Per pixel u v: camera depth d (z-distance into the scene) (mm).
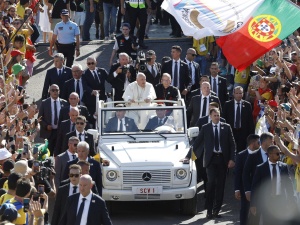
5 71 55969
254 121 59719
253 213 43969
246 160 45656
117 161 50719
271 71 59469
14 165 38781
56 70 64250
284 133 47125
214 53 78312
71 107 56000
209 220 50594
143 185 50156
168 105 56375
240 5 50281
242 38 50062
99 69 63156
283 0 49969
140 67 63469
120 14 88438
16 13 73938
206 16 50625
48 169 42094
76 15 86875
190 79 64625
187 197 50406
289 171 46250
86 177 38219
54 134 58531
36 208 33875
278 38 49844
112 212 51781
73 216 38281
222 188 50938
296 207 43688
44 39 86250
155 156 50938
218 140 51000
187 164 50594
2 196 36125
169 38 87188
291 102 49750
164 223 49844
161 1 91438
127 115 54188
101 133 53656
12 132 44812
